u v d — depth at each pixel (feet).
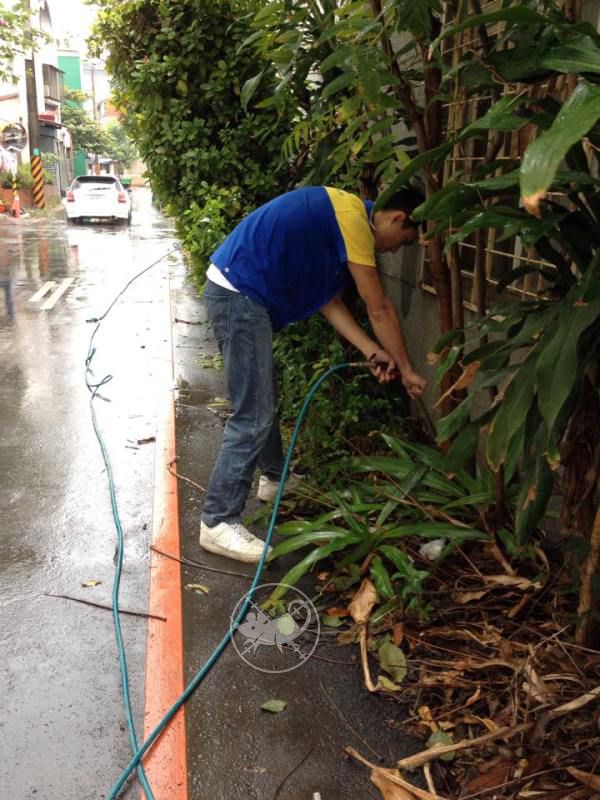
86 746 8.02
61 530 12.64
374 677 8.96
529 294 10.85
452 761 7.60
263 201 20.97
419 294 15.78
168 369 21.85
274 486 13.12
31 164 97.66
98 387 20.44
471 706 8.31
